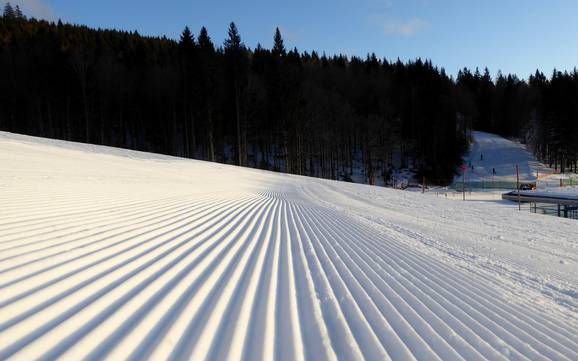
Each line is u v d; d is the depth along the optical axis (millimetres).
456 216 13656
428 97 65938
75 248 3746
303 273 4242
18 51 48719
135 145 56062
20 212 4945
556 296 4531
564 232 10680
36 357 1835
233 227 6562
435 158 55688
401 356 2430
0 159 10383
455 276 4934
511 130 80062
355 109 61594
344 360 2297
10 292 2518
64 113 49938
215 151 52031
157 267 3645
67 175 9914
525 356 2639
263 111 49188
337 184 29078
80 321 2295
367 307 3318
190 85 44312
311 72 66438
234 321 2680
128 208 6664
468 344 2732
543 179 49625
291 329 2680
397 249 6469
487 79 97812
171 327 2422
